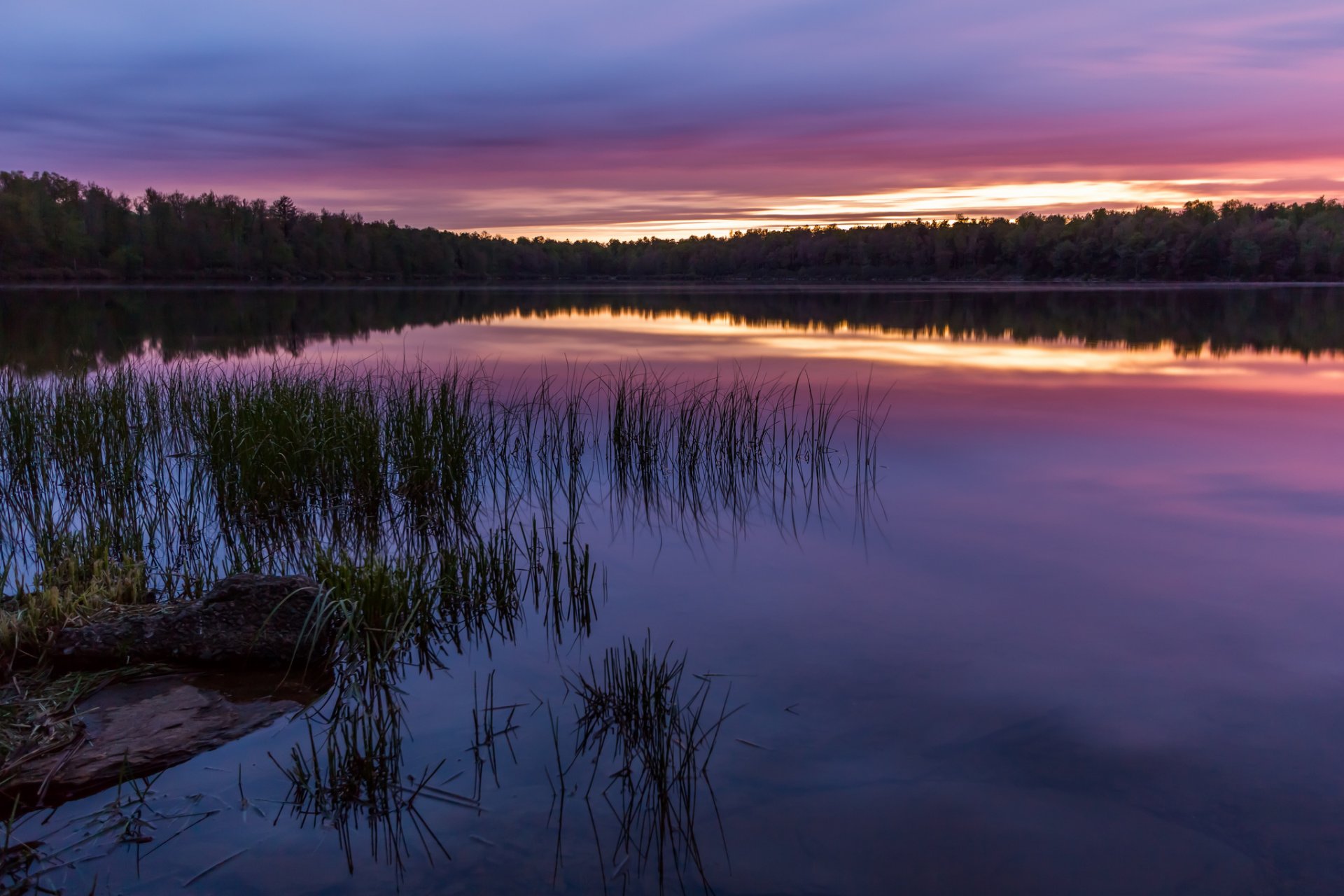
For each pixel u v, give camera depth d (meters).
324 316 29.27
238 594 4.08
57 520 6.36
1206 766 3.16
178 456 8.10
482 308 34.66
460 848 2.75
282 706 3.61
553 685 3.82
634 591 4.96
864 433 9.61
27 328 22.12
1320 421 10.31
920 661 4.00
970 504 6.78
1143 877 2.62
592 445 9.11
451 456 7.52
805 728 3.42
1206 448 8.79
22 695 3.56
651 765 3.15
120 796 2.98
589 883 2.59
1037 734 3.38
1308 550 5.53
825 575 5.19
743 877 2.62
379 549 5.90
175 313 29.22
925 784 3.06
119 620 4.02
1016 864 2.68
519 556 5.58
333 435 7.41
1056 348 19.02
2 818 2.86
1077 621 4.45
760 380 13.44
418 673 3.94
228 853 2.72
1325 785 3.05
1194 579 5.03
